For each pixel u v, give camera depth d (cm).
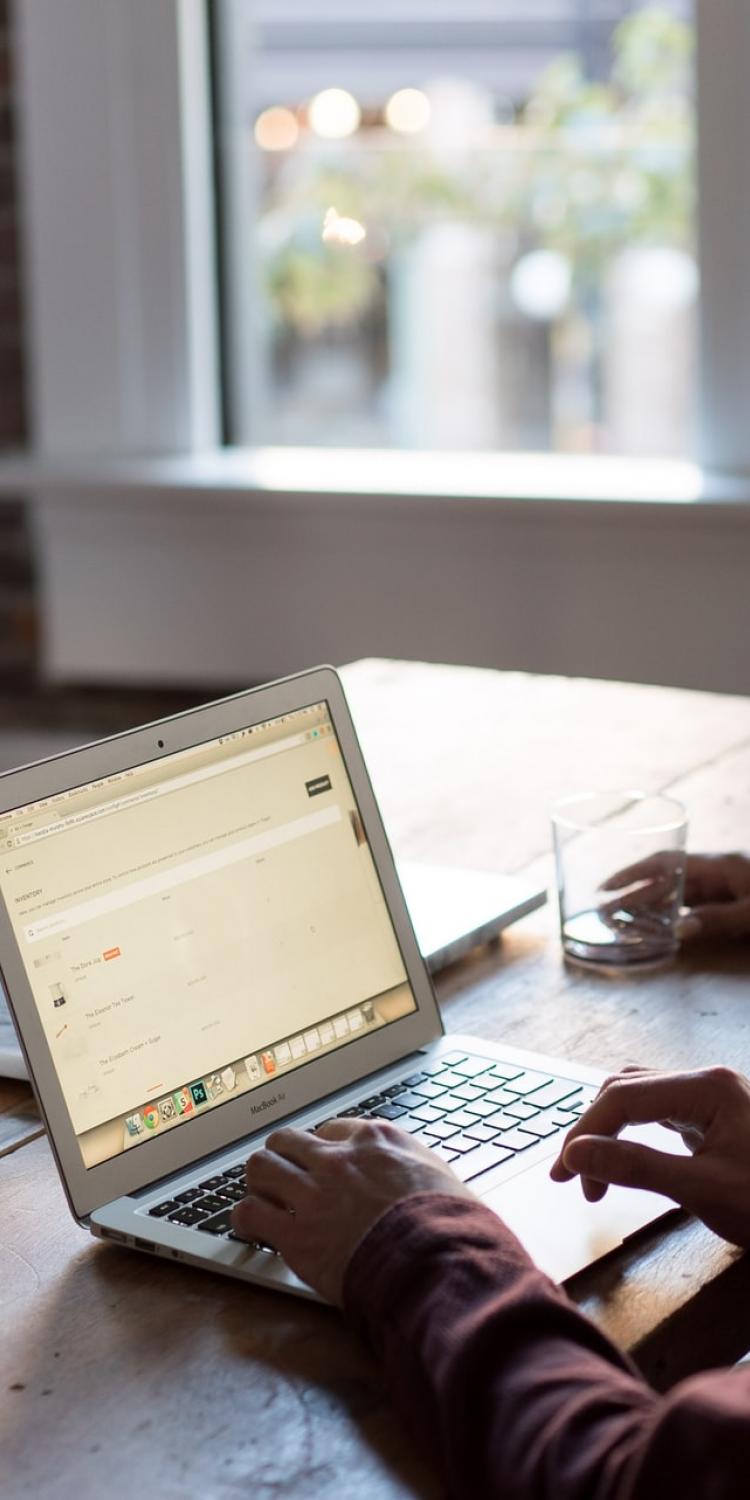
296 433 377
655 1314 87
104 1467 77
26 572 390
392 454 371
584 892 137
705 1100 96
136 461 375
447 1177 88
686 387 343
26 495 372
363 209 361
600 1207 96
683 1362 88
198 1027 104
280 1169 90
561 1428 70
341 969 112
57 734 393
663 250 338
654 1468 66
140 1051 100
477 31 344
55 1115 95
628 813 144
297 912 111
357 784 117
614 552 334
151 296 366
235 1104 104
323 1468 76
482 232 353
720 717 203
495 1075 112
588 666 343
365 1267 82
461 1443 73
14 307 384
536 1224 94
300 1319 88
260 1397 81
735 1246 94
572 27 337
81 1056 98
